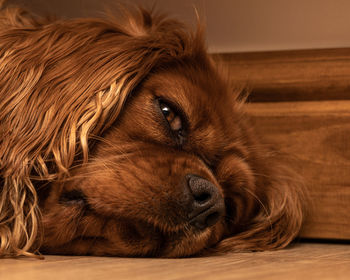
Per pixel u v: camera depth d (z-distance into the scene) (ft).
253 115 5.81
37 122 4.01
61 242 3.75
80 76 4.19
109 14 5.43
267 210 5.08
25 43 4.38
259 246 4.76
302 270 2.92
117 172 3.69
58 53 4.32
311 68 5.80
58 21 4.76
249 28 6.05
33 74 4.16
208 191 3.80
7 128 4.01
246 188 4.53
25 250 3.64
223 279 2.51
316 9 5.77
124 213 3.60
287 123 5.70
